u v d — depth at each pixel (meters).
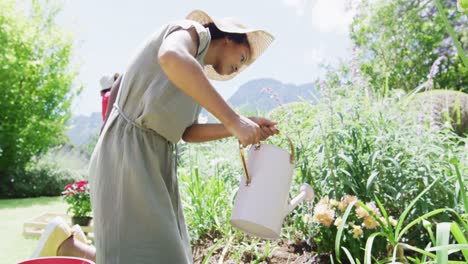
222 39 1.53
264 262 2.23
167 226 1.33
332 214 2.00
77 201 4.30
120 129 1.38
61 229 1.95
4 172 8.80
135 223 1.32
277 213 1.40
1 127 8.84
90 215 4.68
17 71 9.15
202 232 2.76
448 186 2.24
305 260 2.18
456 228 1.24
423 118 2.89
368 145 2.31
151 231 1.31
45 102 9.48
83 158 10.70
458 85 9.76
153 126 1.33
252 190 1.40
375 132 2.46
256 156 1.44
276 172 1.40
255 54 1.75
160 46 1.31
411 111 2.91
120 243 1.32
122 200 1.33
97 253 1.39
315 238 2.20
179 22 1.34
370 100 2.87
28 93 9.25
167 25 1.37
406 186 2.15
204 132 1.51
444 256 1.11
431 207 2.18
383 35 10.20
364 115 2.60
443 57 2.93
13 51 9.12
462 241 1.24
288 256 2.27
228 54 1.55
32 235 4.30
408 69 10.06
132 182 1.33
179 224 1.45
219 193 2.92
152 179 1.34
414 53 10.03
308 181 2.32
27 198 8.24
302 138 2.50
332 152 2.33
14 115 9.16
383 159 2.24
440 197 2.24
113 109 1.44
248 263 2.26
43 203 7.34
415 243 2.13
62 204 7.21
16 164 8.91
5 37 9.20
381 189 2.22
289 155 1.44
